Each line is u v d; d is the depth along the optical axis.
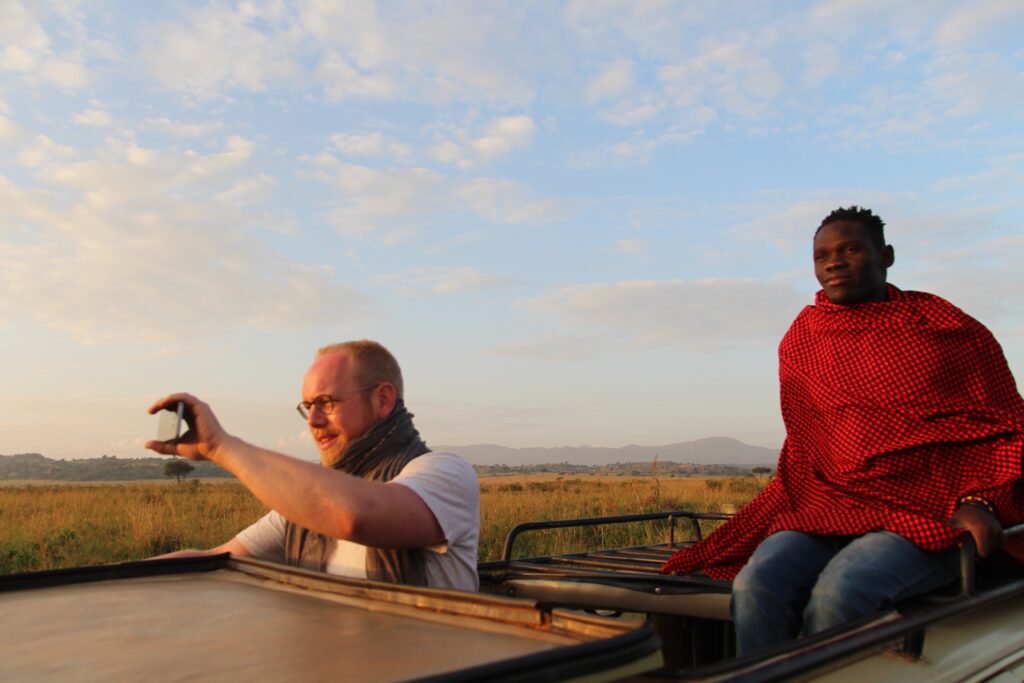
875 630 1.65
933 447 2.67
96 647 1.45
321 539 2.66
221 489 42.31
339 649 1.41
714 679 1.35
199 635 1.53
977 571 2.64
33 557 13.26
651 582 2.73
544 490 30.08
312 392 2.77
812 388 2.94
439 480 2.49
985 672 1.94
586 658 1.13
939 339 2.75
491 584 3.12
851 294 2.93
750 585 2.42
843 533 2.55
